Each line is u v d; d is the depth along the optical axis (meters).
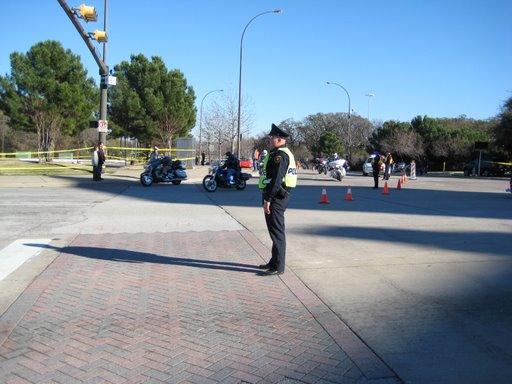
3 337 4.37
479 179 35.81
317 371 3.72
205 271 6.66
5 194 16.89
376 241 8.81
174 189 20.20
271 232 6.48
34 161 45.22
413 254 7.72
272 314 4.98
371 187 23.16
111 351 4.09
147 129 47.19
